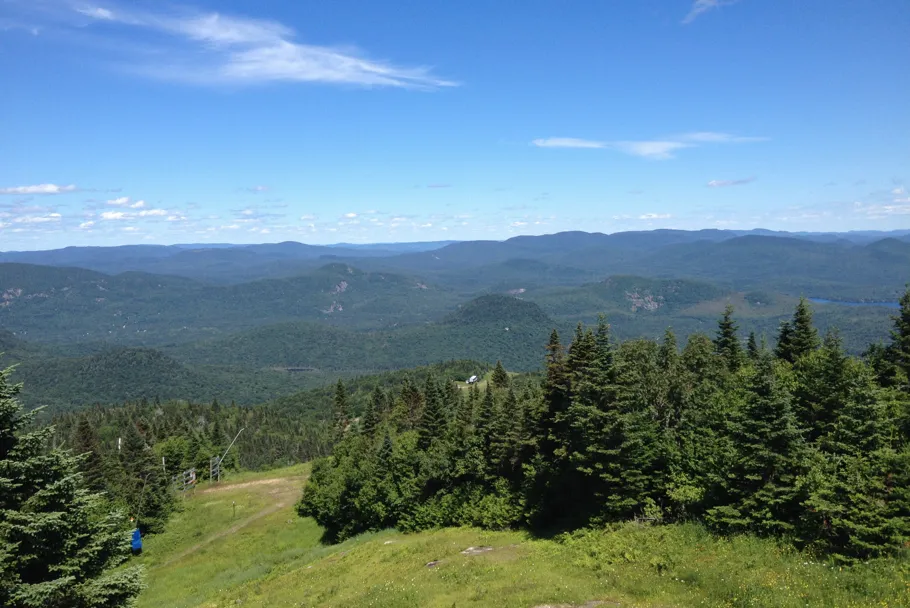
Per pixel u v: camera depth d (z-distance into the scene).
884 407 22.72
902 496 19.02
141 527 58.19
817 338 45.81
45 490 17.34
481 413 45.22
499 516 37.41
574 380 33.31
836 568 18.31
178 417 140.62
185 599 36.75
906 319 35.66
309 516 59.66
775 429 22.55
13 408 17.58
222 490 76.62
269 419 176.12
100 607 18.06
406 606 21.08
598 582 20.58
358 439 72.00
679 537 24.08
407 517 44.91
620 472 29.70
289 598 28.30
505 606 19.00
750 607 16.06
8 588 16.03
